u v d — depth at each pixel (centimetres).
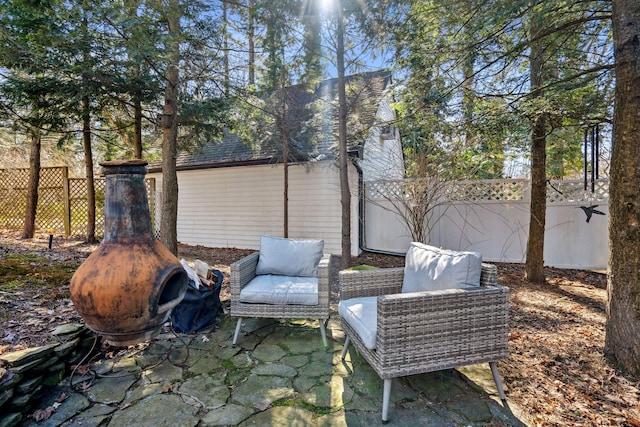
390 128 639
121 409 205
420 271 253
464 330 211
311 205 750
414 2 400
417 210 608
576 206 579
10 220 902
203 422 193
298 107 596
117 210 227
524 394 219
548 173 935
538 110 380
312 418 198
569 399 212
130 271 212
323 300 296
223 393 222
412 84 446
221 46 477
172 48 415
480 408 205
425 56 404
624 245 239
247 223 818
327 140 674
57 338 242
